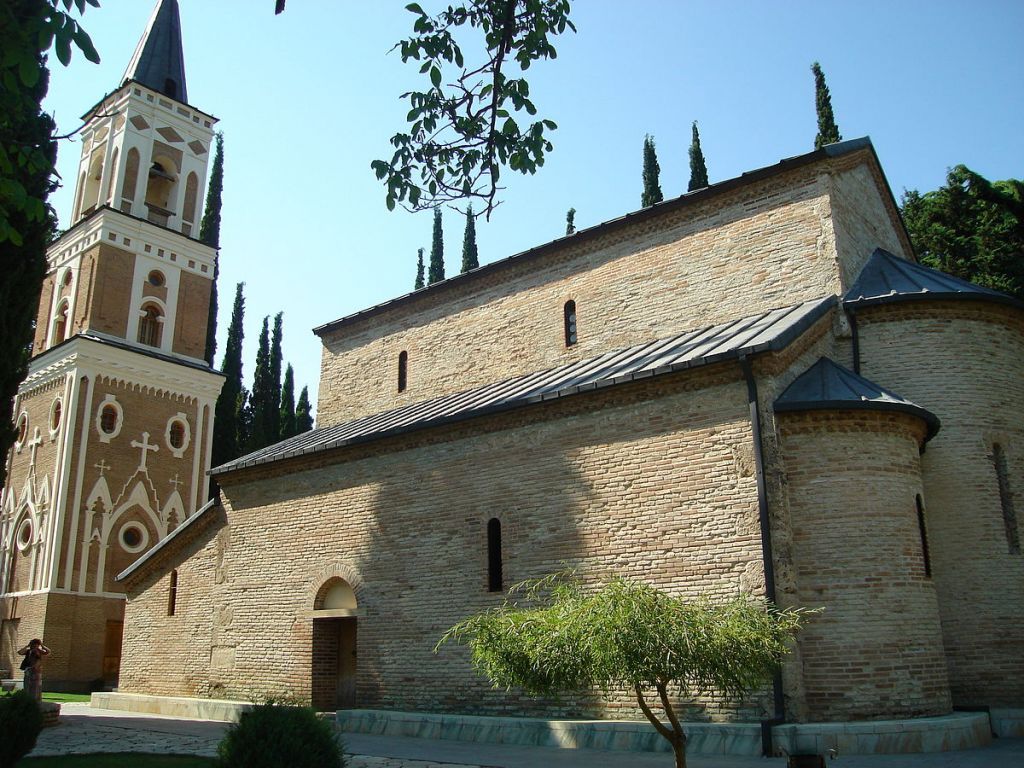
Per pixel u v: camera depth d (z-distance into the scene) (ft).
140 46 130.21
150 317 119.96
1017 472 54.60
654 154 122.31
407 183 37.37
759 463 45.98
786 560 44.47
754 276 61.77
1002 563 52.03
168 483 114.52
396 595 60.39
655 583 48.52
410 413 74.28
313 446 67.77
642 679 30.32
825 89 106.22
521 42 35.27
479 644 33.37
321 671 64.44
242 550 72.13
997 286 87.66
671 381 50.57
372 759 41.37
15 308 54.95
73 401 107.65
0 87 31.45
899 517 46.34
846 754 39.45
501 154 36.88
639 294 67.67
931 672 44.83
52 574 101.60
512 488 56.24
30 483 110.52
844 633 44.24
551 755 42.24
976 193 90.79
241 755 28.07
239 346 160.04
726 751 41.09
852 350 55.98
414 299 84.07
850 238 61.05
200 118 131.34
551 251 73.87
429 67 36.06
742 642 30.30
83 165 128.67
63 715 68.90
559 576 52.19
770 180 62.49
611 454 52.24
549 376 65.92
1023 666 50.44
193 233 127.13
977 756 38.88
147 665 76.69
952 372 54.70
